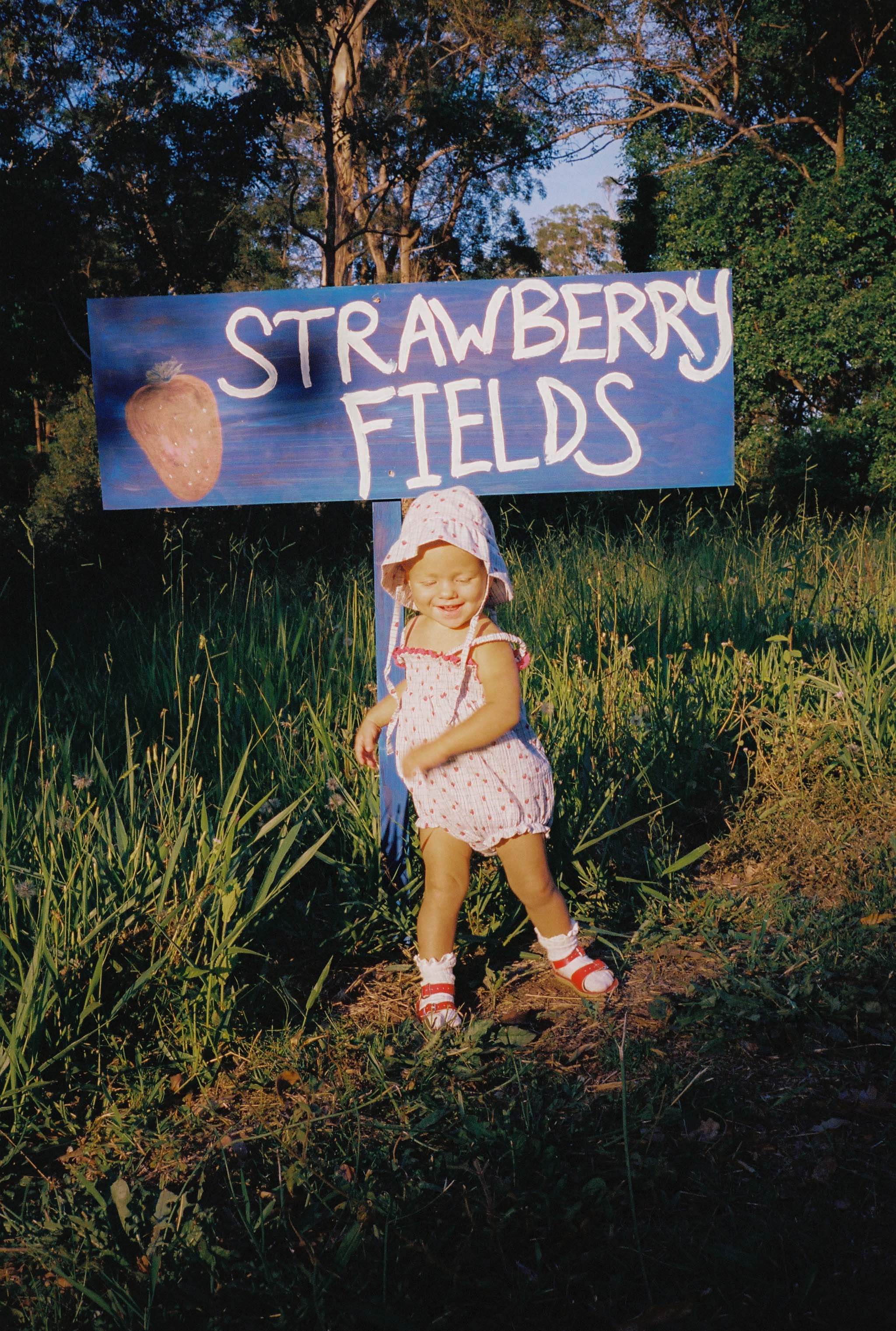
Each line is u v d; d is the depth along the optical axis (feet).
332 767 12.48
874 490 58.13
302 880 11.53
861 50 63.82
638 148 72.95
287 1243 6.38
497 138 72.33
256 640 17.49
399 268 92.89
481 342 10.34
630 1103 7.48
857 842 12.07
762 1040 8.32
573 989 9.44
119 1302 5.86
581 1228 6.24
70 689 16.74
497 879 10.79
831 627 18.16
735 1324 5.59
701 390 10.43
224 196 58.85
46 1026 8.29
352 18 66.28
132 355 10.37
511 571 23.86
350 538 36.47
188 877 9.57
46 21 55.47
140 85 57.62
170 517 38.45
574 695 14.80
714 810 13.33
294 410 10.43
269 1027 9.04
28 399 65.36
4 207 51.62
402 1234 6.24
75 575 32.37
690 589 20.22
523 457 10.45
